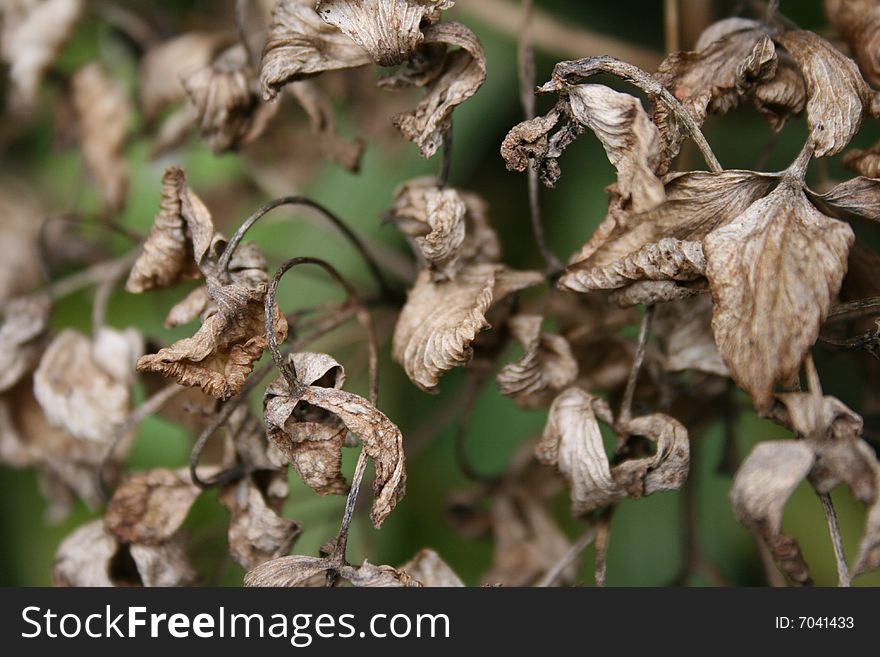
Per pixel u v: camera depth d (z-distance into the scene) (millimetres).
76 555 371
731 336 317
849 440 320
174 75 412
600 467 341
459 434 403
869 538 321
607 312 367
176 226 346
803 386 379
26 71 420
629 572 425
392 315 403
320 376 330
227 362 331
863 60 341
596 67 324
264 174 435
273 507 360
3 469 465
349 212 431
